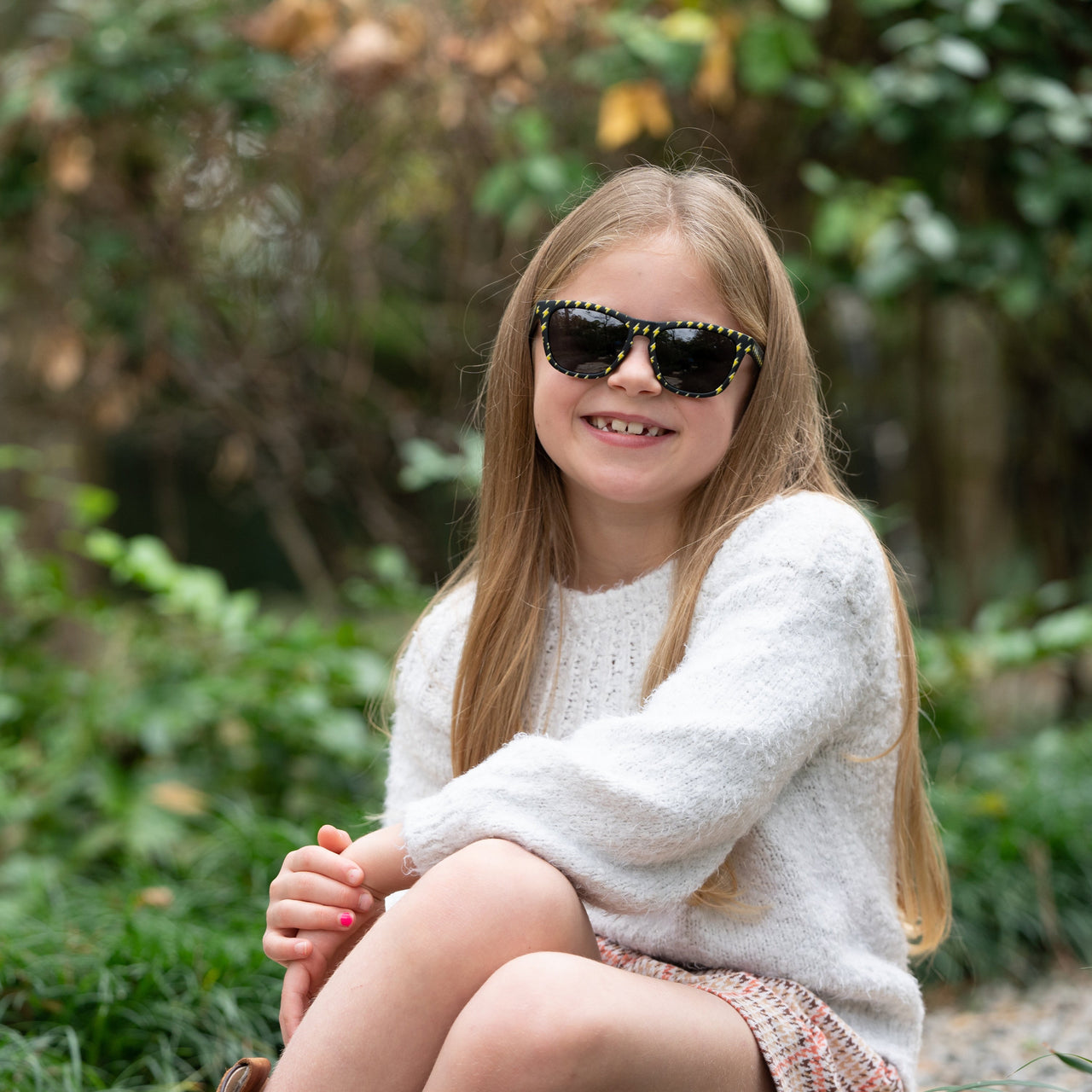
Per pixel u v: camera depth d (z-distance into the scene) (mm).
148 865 2705
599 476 1464
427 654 1631
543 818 1253
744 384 1502
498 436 1592
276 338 4195
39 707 3160
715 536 1442
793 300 1541
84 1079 1782
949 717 3494
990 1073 1987
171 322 4129
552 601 1570
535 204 3428
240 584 7418
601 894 1253
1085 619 3324
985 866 2650
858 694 1399
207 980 1947
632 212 1480
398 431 4254
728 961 1378
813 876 1380
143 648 3297
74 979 1938
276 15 3459
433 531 4523
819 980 1354
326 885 1364
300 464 4348
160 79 3545
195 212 3902
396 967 1197
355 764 3105
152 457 6227
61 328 3953
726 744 1257
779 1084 1241
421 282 4359
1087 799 2957
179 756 3141
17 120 3748
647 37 3250
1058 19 3385
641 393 1431
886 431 5445
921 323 4820
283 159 3785
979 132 3252
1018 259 3430
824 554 1363
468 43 3461
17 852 2816
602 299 1455
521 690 1519
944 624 4828
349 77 3488
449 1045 1123
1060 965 2529
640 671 1473
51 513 4441
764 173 3814
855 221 3387
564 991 1122
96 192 3850
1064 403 4805
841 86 3467
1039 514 4910
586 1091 1111
